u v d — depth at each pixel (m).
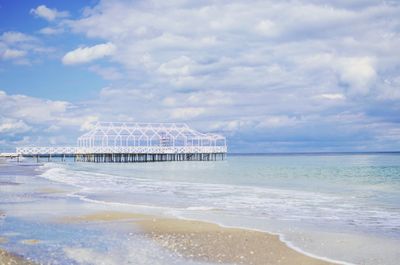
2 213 22.25
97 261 12.65
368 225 19.17
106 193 33.41
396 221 20.28
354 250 14.23
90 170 77.94
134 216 21.36
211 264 12.57
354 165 97.56
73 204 26.19
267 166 100.81
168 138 141.38
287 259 13.14
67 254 13.45
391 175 60.81
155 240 15.66
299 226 18.78
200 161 152.88
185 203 27.27
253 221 20.08
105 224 19.11
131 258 13.04
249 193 34.16
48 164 106.06
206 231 17.38
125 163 127.25
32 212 22.66
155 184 43.97
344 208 24.92
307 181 50.66
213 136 146.50
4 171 67.19
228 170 82.19
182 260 12.91
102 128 132.25
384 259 13.17
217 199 29.62
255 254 13.70
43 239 15.75
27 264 12.20
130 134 134.62
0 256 13.07
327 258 13.25
